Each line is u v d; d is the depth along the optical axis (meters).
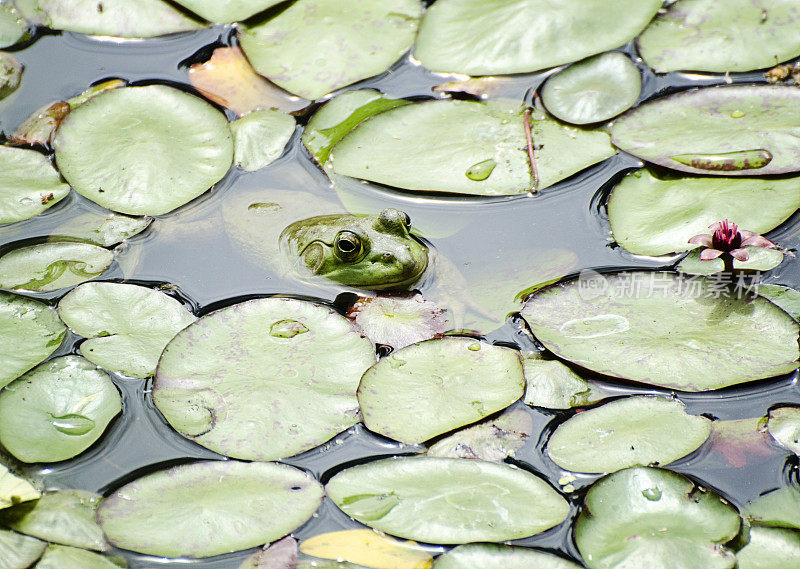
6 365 1.46
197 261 1.51
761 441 1.44
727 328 1.47
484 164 1.53
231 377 1.46
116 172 1.53
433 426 1.45
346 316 1.49
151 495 1.43
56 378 1.46
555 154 1.53
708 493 1.43
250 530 1.42
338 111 1.56
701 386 1.45
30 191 1.53
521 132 1.54
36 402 1.46
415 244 1.51
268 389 1.46
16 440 1.45
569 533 1.42
